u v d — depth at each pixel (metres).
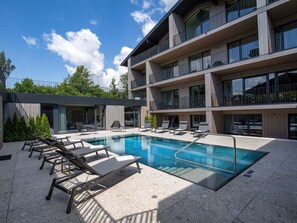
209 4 15.20
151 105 19.83
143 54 22.05
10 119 11.52
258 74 12.09
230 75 13.67
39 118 12.35
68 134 14.40
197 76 14.78
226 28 12.20
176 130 13.99
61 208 3.13
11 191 3.83
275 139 10.28
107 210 3.05
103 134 14.35
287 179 4.25
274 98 11.38
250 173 4.70
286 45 10.84
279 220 2.69
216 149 8.50
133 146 10.22
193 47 15.78
